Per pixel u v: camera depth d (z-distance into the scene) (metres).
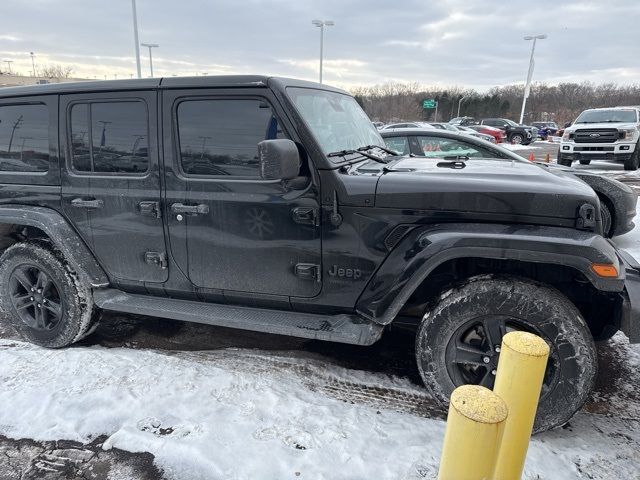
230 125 2.77
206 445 2.40
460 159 3.52
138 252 3.12
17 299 3.49
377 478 2.20
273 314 2.94
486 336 2.44
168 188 2.93
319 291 2.80
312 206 2.66
